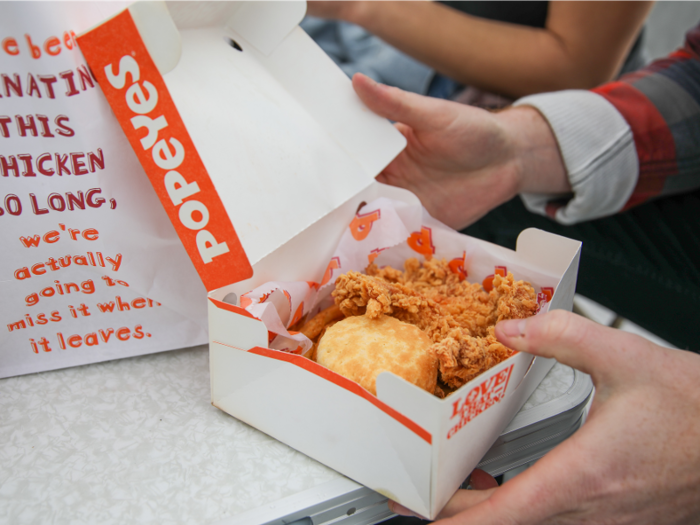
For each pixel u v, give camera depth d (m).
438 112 0.55
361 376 0.40
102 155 0.40
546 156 0.65
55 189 0.41
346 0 0.77
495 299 0.47
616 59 0.80
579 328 0.37
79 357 0.47
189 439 0.42
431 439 0.34
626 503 0.37
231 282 0.41
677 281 0.66
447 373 0.40
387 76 0.95
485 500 0.37
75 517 0.37
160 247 0.44
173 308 0.47
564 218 0.69
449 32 0.80
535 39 0.80
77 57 0.38
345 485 0.39
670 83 0.64
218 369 0.42
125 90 0.38
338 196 0.49
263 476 0.39
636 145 0.63
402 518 0.47
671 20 1.04
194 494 0.38
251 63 0.48
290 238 0.45
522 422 0.43
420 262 0.53
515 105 0.67
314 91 0.51
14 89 0.38
